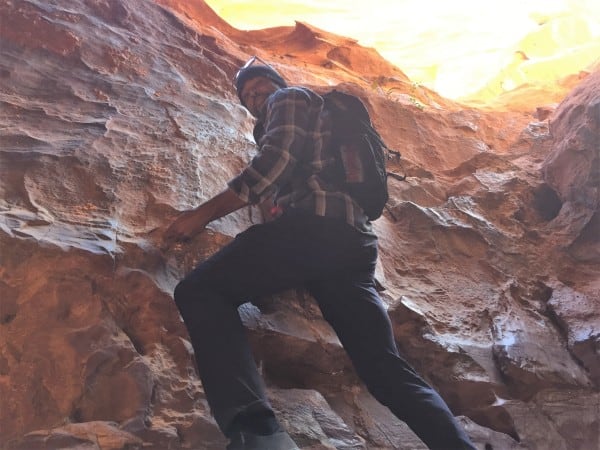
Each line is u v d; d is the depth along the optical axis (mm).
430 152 4934
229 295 2160
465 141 5141
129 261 2600
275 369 2775
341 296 2207
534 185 4527
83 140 3072
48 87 3402
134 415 2201
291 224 2156
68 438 2061
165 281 2641
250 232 2205
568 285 3820
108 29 4027
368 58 7086
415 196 4320
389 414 2795
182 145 3328
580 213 4090
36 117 3154
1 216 2518
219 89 4242
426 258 3764
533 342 3238
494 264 3828
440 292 3537
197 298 2115
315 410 2531
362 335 2174
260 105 2467
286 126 2152
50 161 2857
